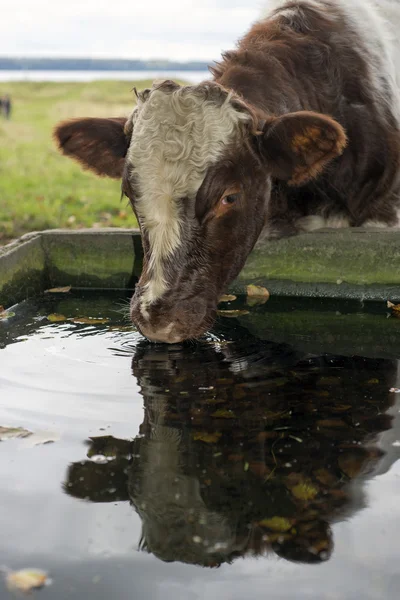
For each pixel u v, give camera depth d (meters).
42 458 1.11
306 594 0.83
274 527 0.94
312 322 1.78
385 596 0.83
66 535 0.93
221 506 0.99
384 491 1.02
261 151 1.57
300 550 0.90
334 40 1.99
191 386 1.38
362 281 1.97
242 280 2.03
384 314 1.85
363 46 2.05
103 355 1.55
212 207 1.48
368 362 1.51
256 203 1.59
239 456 1.12
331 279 1.99
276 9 2.07
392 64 2.17
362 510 0.98
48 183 4.99
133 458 1.11
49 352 1.57
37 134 8.50
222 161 1.49
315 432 1.20
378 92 2.04
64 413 1.26
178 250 1.45
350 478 1.05
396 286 1.96
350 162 2.00
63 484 1.04
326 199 2.03
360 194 2.05
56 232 2.11
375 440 1.17
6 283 1.92
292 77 1.85
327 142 1.51
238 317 1.83
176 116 1.50
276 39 1.92
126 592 0.84
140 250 2.07
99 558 0.89
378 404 1.30
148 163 1.46
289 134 1.53
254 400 1.32
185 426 1.22
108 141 1.69
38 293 2.07
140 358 1.53
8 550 0.91
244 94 1.71
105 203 4.14
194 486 1.04
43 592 0.84
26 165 5.97
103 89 15.25
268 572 0.87
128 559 0.89
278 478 1.05
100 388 1.37
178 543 0.92
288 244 1.98
